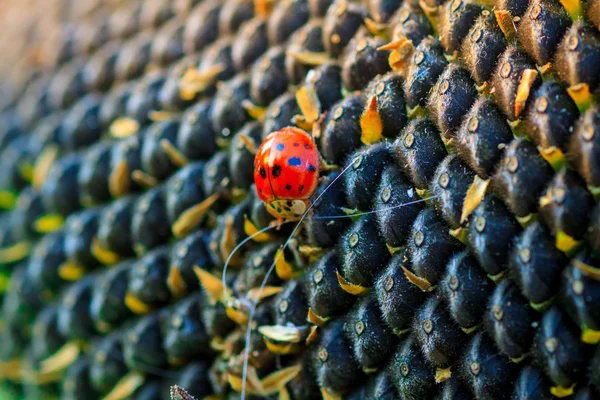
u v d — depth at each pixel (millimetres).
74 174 134
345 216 109
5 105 147
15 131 144
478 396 102
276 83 119
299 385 113
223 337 118
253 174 117
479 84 104
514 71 102
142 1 141
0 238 141
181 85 125
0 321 143
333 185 110
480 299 102
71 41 145
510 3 104
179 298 122
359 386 110
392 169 107
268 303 115
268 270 114
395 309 105
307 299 111
